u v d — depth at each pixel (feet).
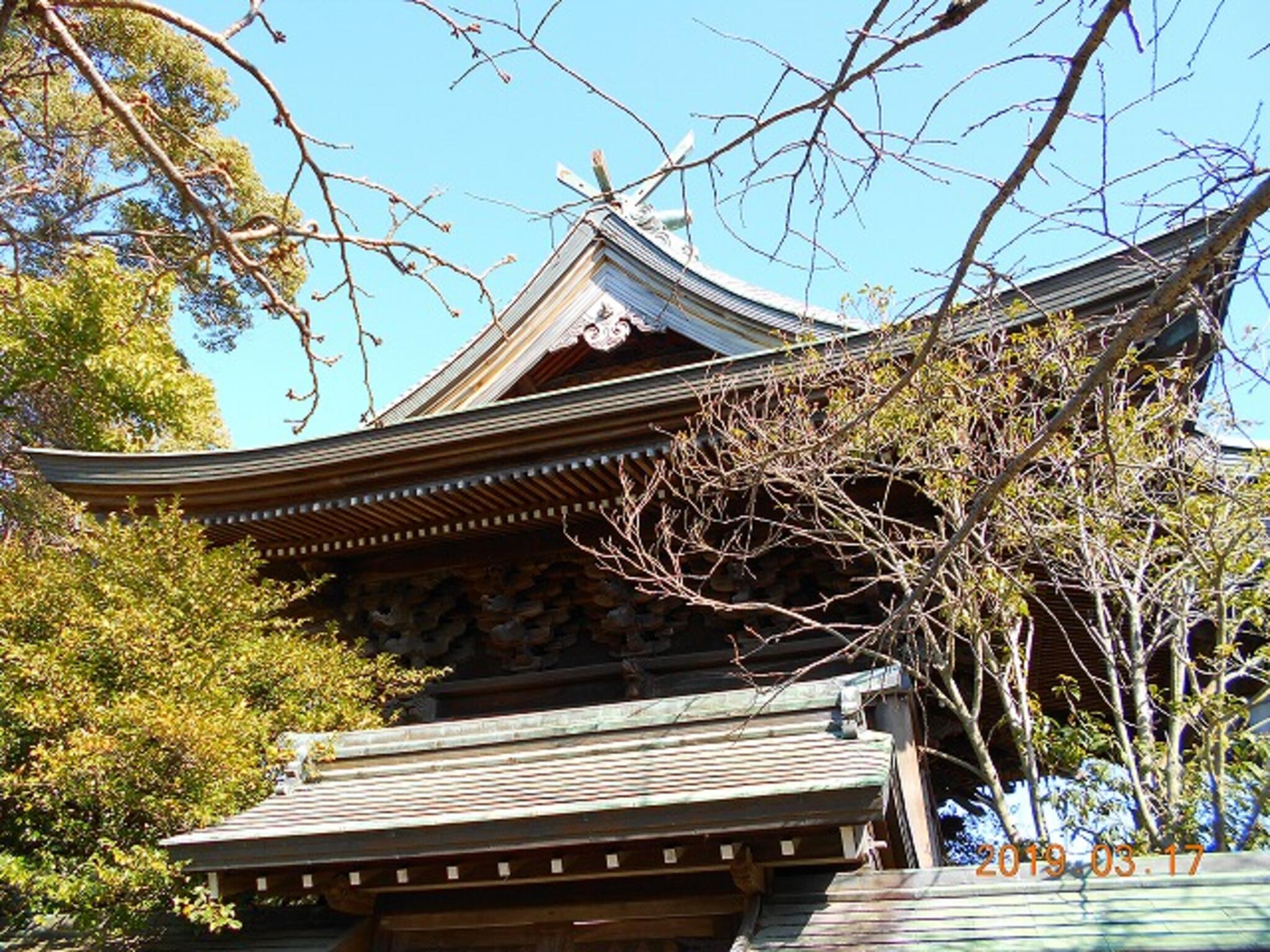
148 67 51.08
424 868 18.28
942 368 22.24
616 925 17.90
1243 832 24.84
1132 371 23.68
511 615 30.40
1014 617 28.84
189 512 30.94
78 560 28.45
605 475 27.17
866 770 15.84
